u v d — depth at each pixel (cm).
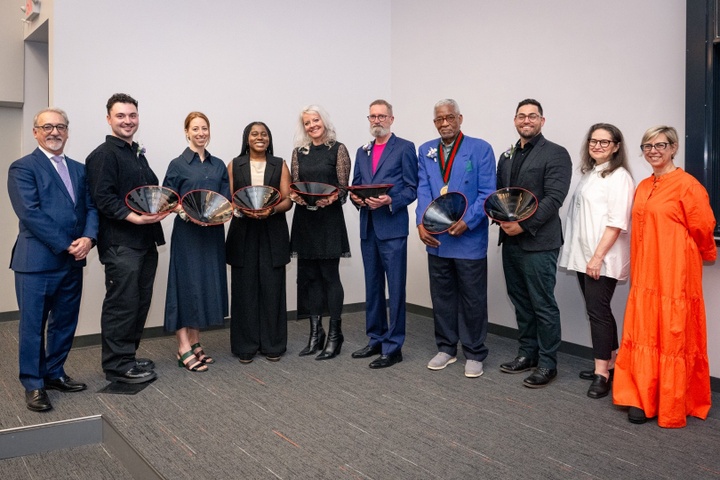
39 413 309
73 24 439
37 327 317
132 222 339
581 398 326
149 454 261
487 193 354
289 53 526
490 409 310
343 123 557
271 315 396
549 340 348
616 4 378
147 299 369
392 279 385
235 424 293
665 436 275
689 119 326
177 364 397
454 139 362
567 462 249
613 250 324
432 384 351
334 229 393
